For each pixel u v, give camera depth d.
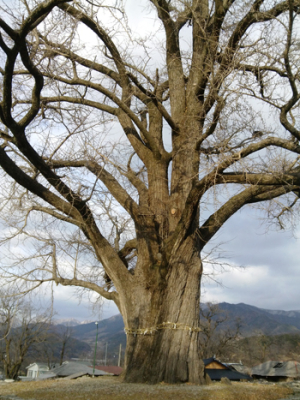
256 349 51.69
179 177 10.58
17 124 8.73
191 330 8.98
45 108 11.08
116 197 10.94
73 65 11.17
